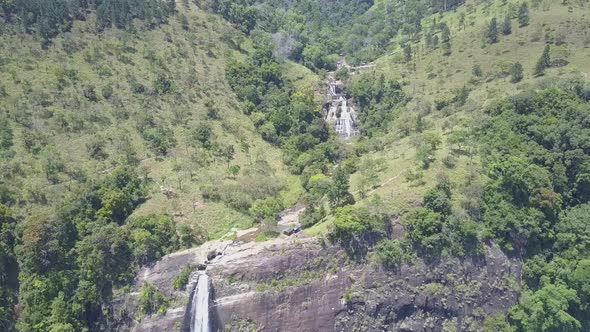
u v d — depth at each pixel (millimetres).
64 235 96875
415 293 94750
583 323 97250
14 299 92062
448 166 109188
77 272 95062
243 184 121938
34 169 108500
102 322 94688
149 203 110312
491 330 94250
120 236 97875
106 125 126875
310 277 95000
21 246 94625
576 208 103688
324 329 93438
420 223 96375
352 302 94125
